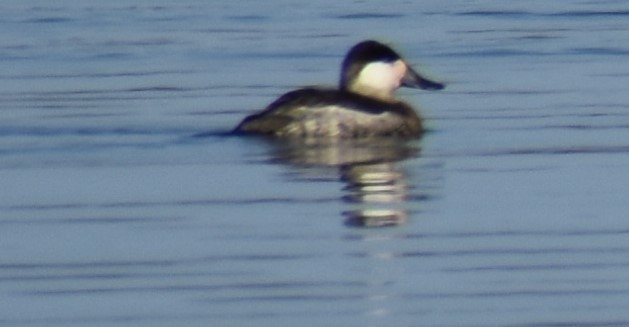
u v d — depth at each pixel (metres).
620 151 20.56
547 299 15.72
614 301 15.63
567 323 15.13
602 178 19.47
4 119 22.23
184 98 23.59
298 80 24.98
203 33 28.64
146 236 17.52
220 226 17.81
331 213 18.25
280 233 17.58
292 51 27.14
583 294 15.84
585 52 26.80
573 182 19.33
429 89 21.84
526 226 17.77
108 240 17.39
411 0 31.69
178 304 15.62
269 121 21.08
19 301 15.73
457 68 25.73
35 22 29.80
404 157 20.52
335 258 16.83
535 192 18.97
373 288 16.00
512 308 15.51
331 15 30.27
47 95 23.80
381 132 21.14
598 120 22.09
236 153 20.53
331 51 27.17
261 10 30.75
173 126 21.78
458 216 18.12
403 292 15.91
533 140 21.17
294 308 15.52
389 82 21.69
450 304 15.62
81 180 19.44
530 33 28.47
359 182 19.38
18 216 18.20
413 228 17.73
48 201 18.70
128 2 31.66
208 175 19.61
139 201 18.66
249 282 16.17
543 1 31.56
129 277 16.31
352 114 21.08
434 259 16.80
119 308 15.52
